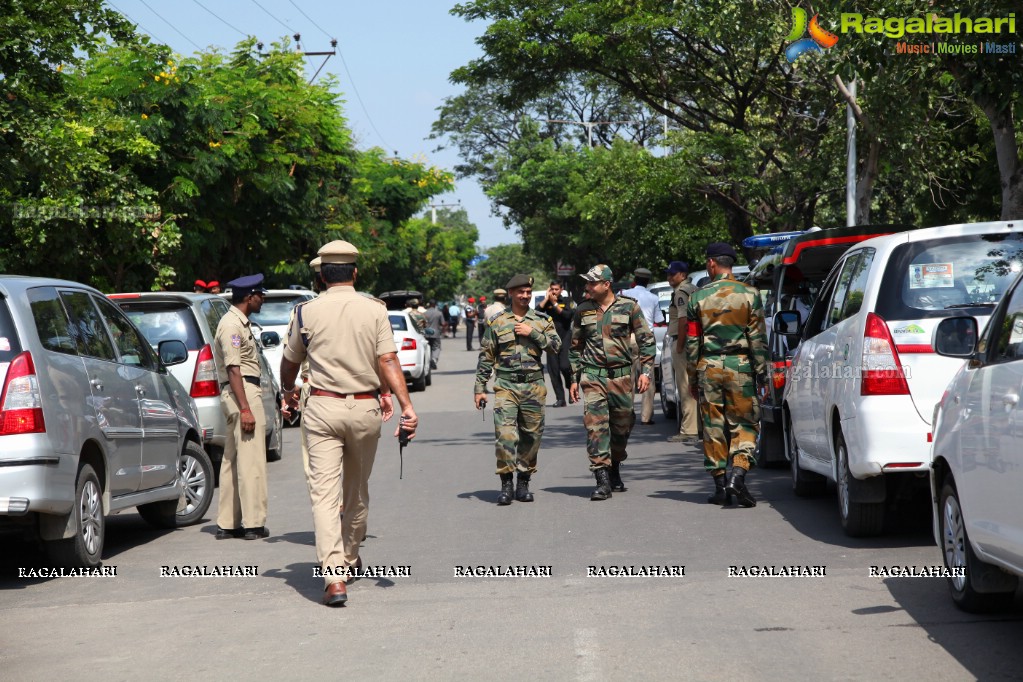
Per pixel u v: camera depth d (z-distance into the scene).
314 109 40.12
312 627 9.17
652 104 47.34
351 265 10.54
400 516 14.43
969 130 33.94
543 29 44.62
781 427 17.97
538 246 82.88
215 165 34.50
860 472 11.39
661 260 58.62
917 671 7.57
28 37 21.53
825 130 41.12
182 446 14.55
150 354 14.39
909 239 11.65
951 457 9.05
